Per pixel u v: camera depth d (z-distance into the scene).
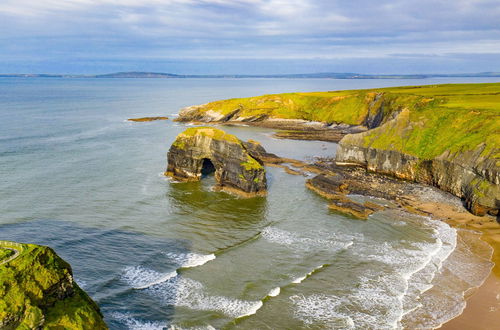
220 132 61.59
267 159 79.88
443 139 66.31
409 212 52.03
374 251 40.25
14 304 18.92
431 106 87.56
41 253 21.42
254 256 38.41
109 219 46.00
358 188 62.06
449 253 40.00
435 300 31.66
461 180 57.50
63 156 75.62
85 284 31.83
